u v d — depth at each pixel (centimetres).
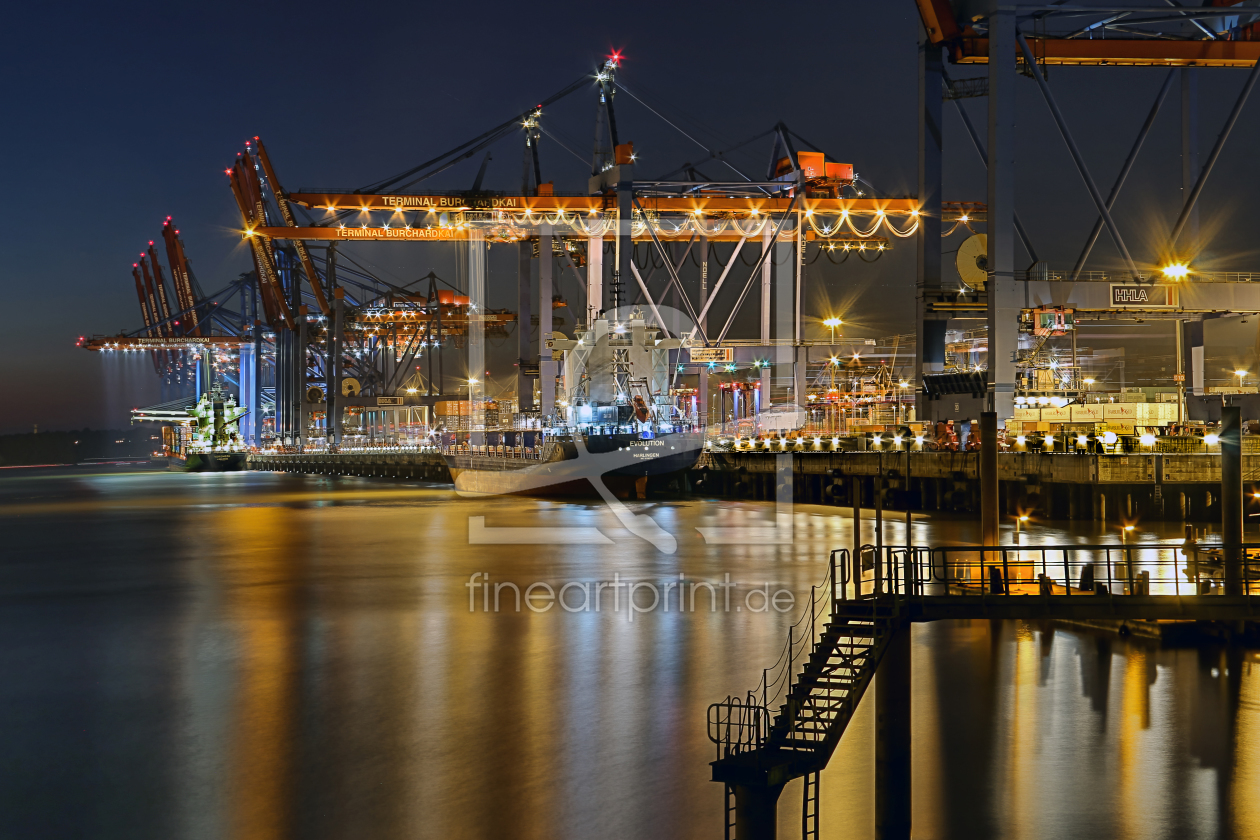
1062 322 5800
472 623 3722
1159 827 1833
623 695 2708
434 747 2352
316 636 3578
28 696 2878
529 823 1936
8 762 2327
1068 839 1788
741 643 3253
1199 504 4953
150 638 3650
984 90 6238
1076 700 2477
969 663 2825
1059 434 5809
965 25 6022
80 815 2025
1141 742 2211
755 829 1504
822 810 1922
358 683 2909
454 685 2856
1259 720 2316
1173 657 2820
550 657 3141
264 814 2006
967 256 6353
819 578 4456
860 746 2256
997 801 1941
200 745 2416
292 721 2575
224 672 3097
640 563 5122
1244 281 6044
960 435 6138
